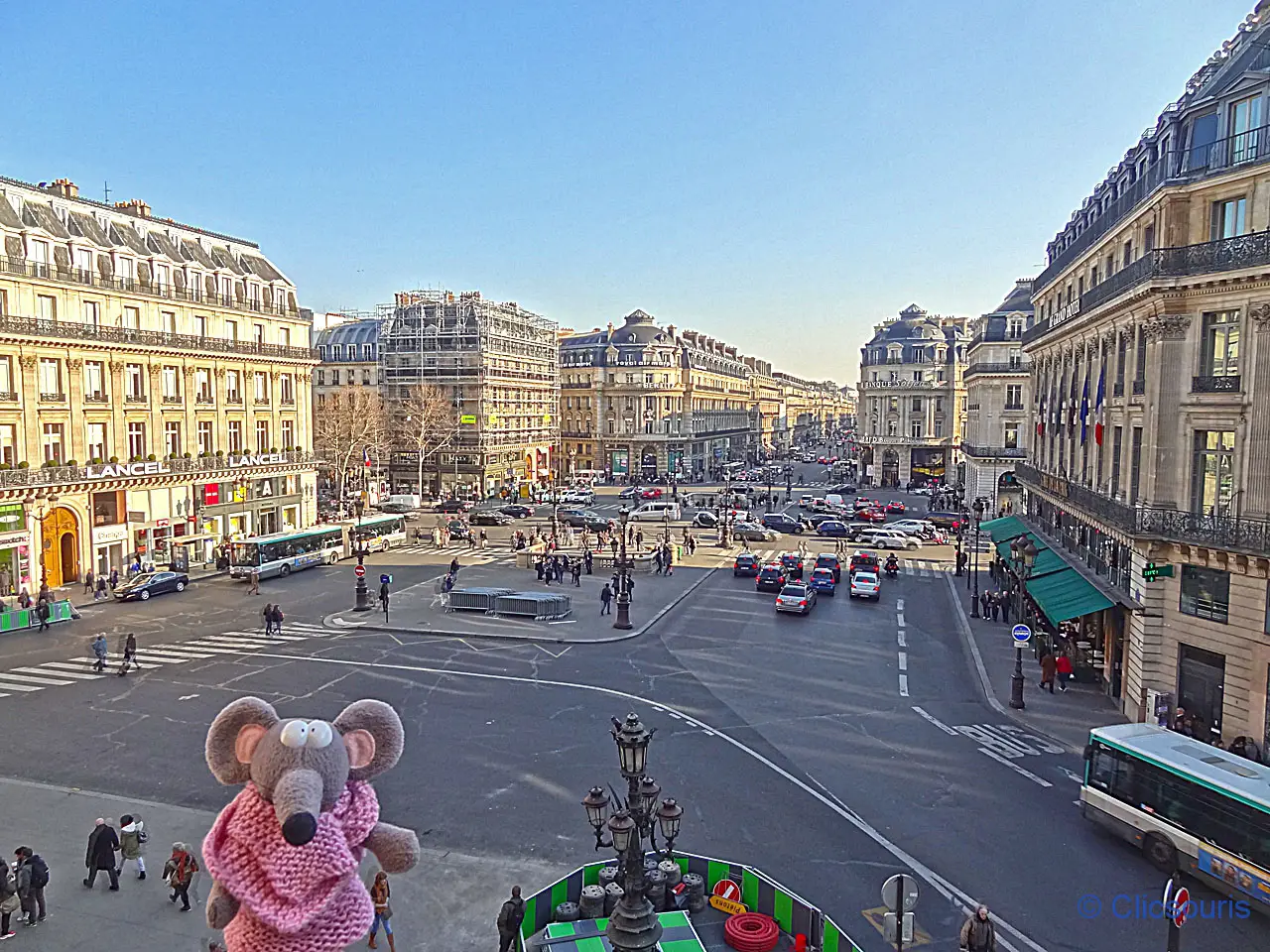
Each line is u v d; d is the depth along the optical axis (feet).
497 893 55.42
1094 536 109.40
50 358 152.35
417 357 308.19
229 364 191.21
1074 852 61.82
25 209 153.17
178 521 176.86
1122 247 103.30
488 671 105.50
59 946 49.42
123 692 95.35
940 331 372.58
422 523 250.98
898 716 90.99
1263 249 76.74
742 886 52.65
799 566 172.96
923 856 61.05
